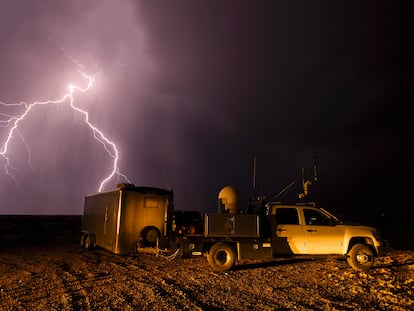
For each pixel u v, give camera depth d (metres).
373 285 8.13
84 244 16.58
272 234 10.54
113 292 7.39
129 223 12.55
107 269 10.53
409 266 10.91
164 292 7.40
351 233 10.68
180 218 12.84
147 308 6.16
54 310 6.02
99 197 15.09
